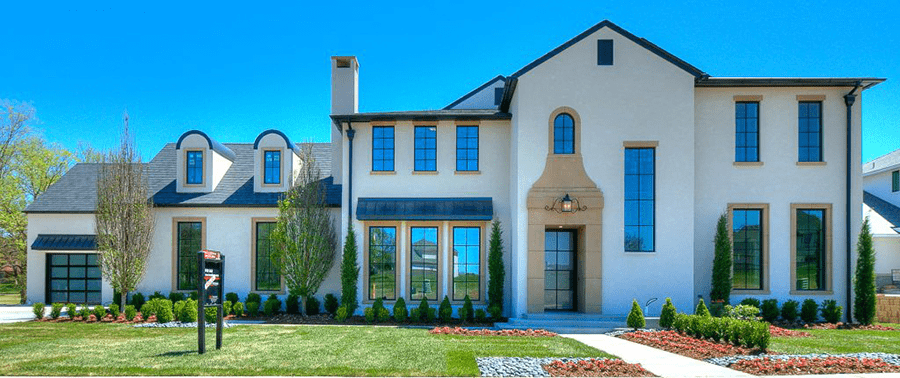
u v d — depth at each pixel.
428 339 12.44
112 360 9.77
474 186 18.41
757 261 17.00
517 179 16.61
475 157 18.56
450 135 18.53
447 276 18.08
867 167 33.59
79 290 20.97
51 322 16.11
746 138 17.20
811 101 17.14
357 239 18.22
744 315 13.30
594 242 16.27
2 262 30.61
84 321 16.31
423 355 10.34
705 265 16.89
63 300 20.94
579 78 16.58
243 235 19.91
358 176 18.44
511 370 9.07
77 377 8.59
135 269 18.39
